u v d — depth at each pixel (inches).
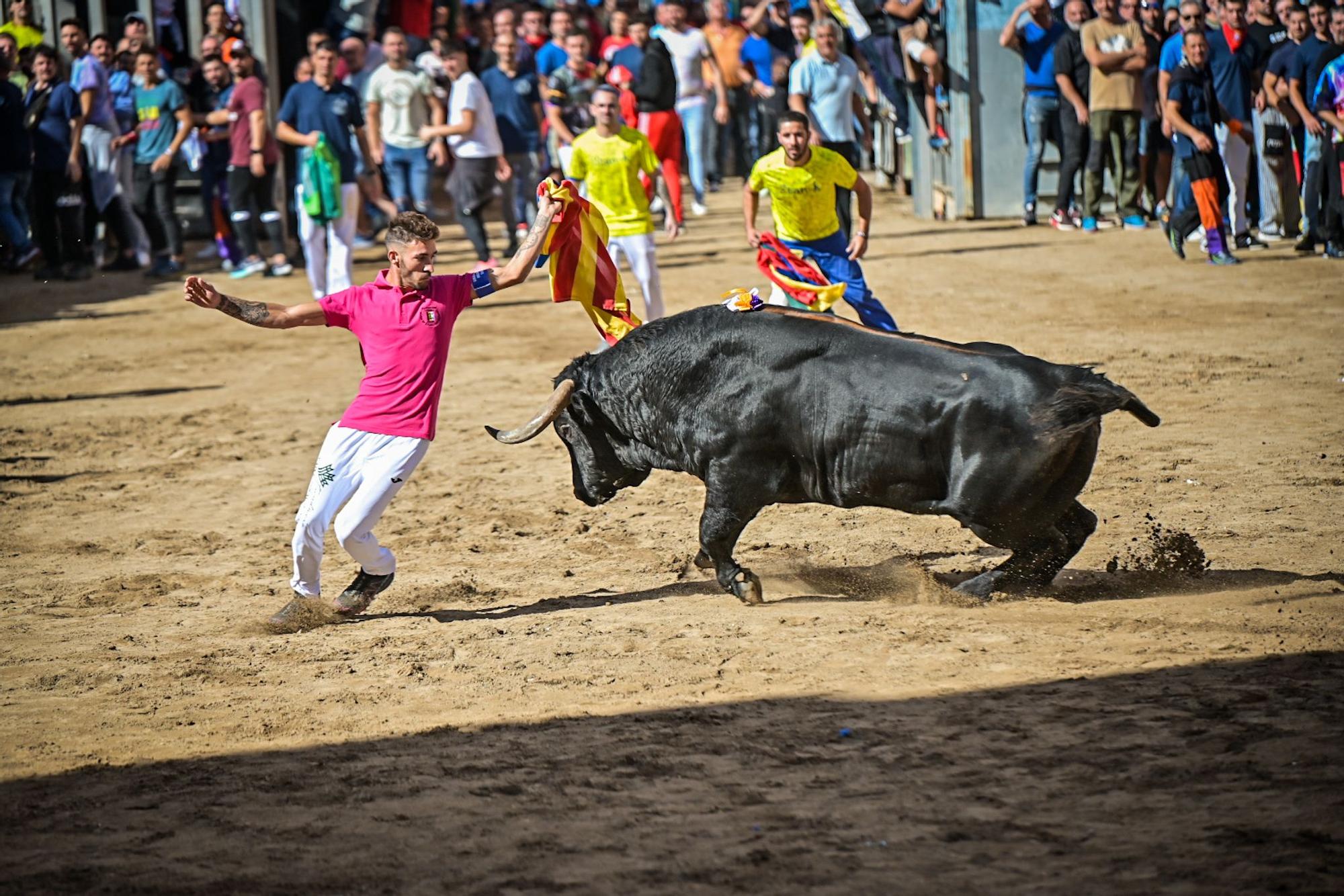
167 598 701.9
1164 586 631.8
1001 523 597.9
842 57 1667.1
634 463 667.4
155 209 1822.1
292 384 1241.4
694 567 712.4
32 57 1824.6
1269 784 410.6
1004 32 1886.1
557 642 595.5
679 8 2116.1
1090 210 1844.2
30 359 1376.7
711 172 2428.6
